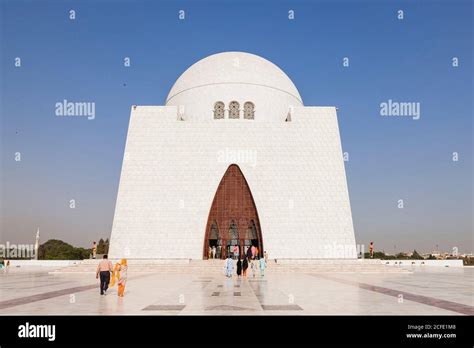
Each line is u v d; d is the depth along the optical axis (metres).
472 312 10.62
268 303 12.23
